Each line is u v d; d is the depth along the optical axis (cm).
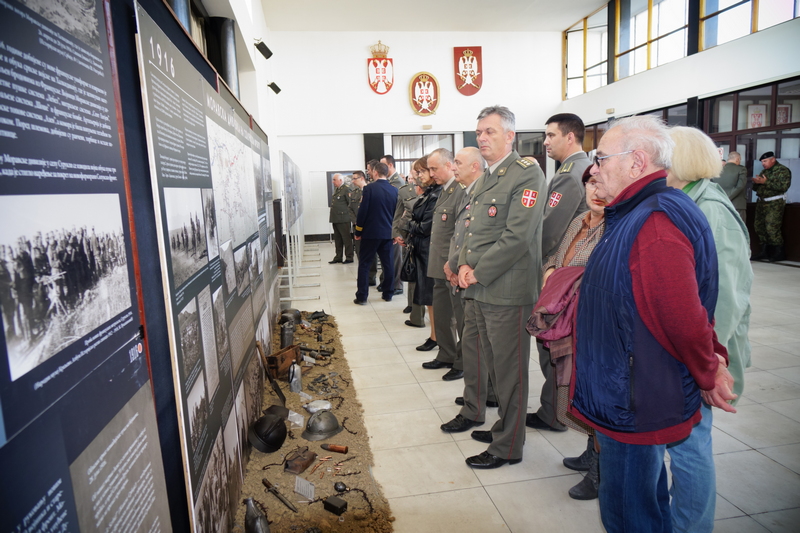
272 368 308
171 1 284
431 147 1212
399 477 208
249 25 567
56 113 67
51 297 65
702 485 139
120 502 83
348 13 1020
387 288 539
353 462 218
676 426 112
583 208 235
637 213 112
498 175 209
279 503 190
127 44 99
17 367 57
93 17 81
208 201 159
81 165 74
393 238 483
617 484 119
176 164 124
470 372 242
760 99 714
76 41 75
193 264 135
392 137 1187
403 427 252
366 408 276
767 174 676
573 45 1202
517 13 1075
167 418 115
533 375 312
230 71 446
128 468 87
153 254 111
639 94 947
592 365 119
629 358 112
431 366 332
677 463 142
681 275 104
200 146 153
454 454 225
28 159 60
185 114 137
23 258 59
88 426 73
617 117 1019
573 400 129
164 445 112
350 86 1145
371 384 310
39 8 64
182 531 120
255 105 620
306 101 1135
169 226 115
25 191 59
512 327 201
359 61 1142
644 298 108
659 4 924
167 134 118
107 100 86
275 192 821
